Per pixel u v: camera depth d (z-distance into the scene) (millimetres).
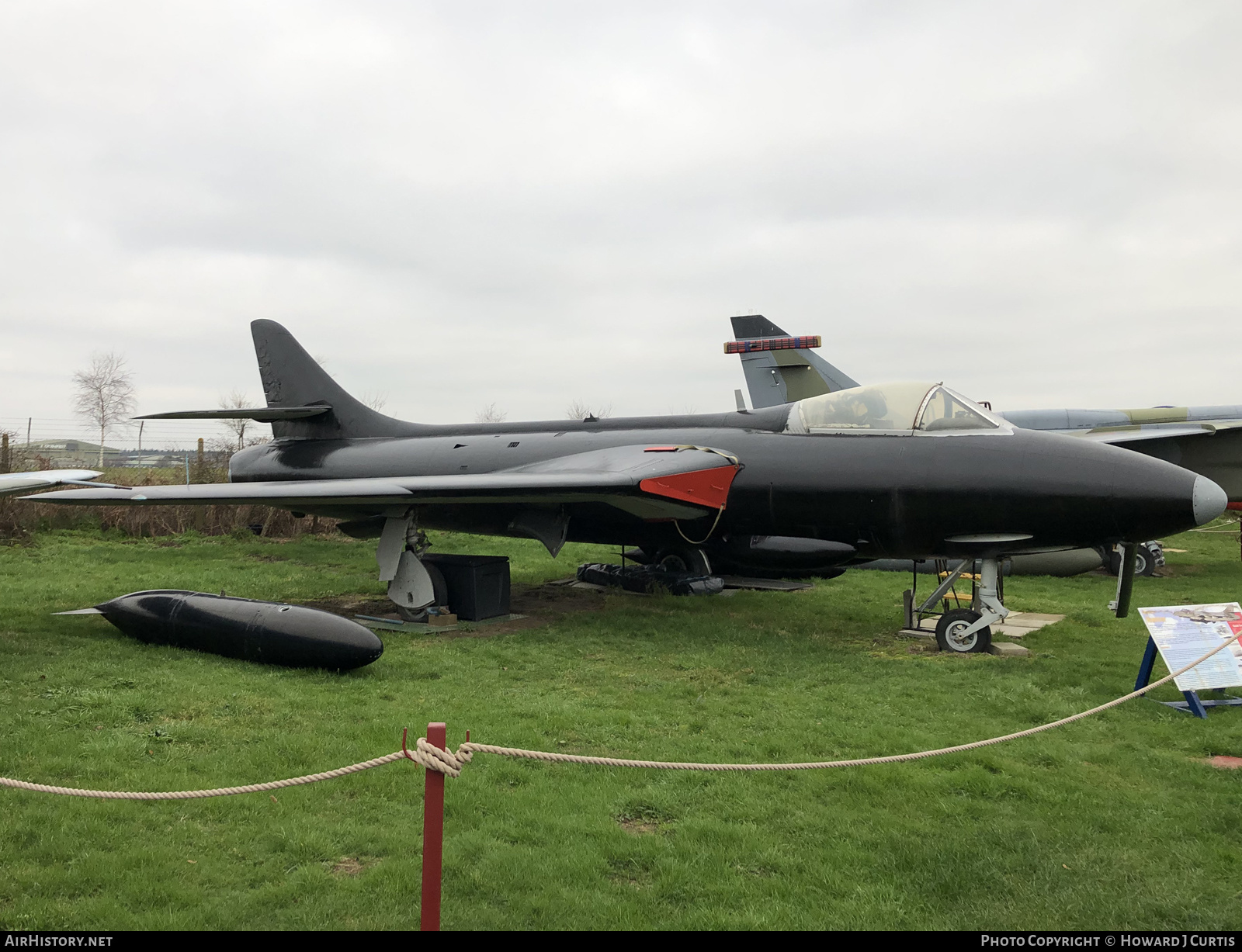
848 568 16766
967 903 3943
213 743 5875
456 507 13375
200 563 16562
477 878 4031
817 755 5973
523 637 10180
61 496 9680
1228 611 7223
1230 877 4211
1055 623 11438
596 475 10320
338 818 4672
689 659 9078
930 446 9844
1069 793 5281
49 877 3889
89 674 7605
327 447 15844
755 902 3918
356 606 12391
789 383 23953
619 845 4430
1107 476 8875
